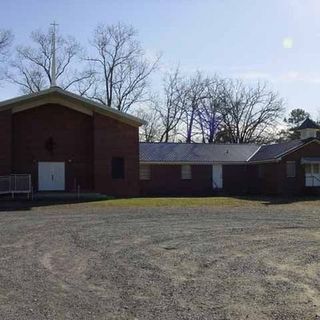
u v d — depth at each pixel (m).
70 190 35.09
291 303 7.48
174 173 43.00
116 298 7.82
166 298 7.82
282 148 42.66
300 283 8.82
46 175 34.94
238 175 44.69
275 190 41.09
